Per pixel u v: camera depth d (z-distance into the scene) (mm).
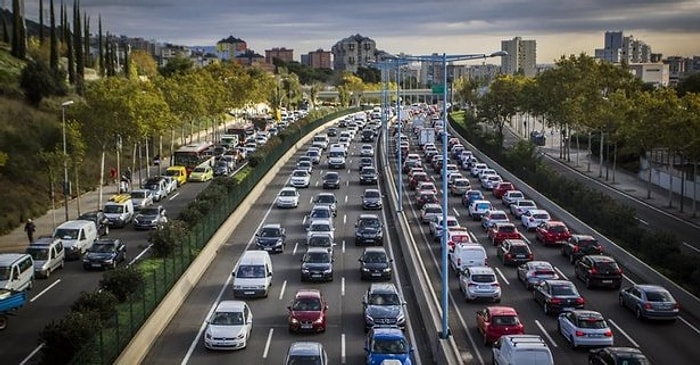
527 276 43688
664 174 87000
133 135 73062
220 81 133750
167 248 45438
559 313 38125
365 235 55375
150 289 37000
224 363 31562
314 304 36094
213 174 92188
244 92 142375
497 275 47281
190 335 35406
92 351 27656
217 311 34188
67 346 29266
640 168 94938
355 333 35656
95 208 70250
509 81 129875
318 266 45188
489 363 31281
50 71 99062
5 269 40688
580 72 105562
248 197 72188
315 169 101375
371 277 45344
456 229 54094
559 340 34406
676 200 78000
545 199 73625
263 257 43906
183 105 102000
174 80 108812
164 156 108312
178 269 42719
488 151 109125
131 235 59156
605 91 116000
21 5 121625
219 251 53531
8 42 120938
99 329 29703
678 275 44938
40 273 45750
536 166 84688
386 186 85312
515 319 33500
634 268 48625
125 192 74812
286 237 58500
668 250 47906
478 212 66188
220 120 138375
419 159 105000
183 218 53688
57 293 42625
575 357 31969
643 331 36188
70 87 106375
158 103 78312
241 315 34062
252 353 32844
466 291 41094
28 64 96188
